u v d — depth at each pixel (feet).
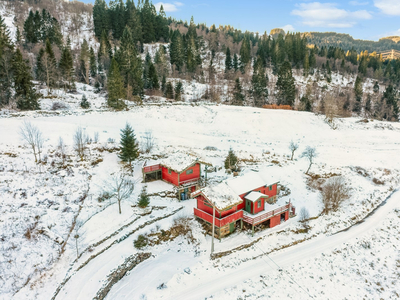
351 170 167.63
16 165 122.42
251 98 329.11
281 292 84.79
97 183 123.85
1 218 91.15
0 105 204.74
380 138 222.69
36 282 76.02
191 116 234.38
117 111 223.71
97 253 88.63
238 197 105.81
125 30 324.19
